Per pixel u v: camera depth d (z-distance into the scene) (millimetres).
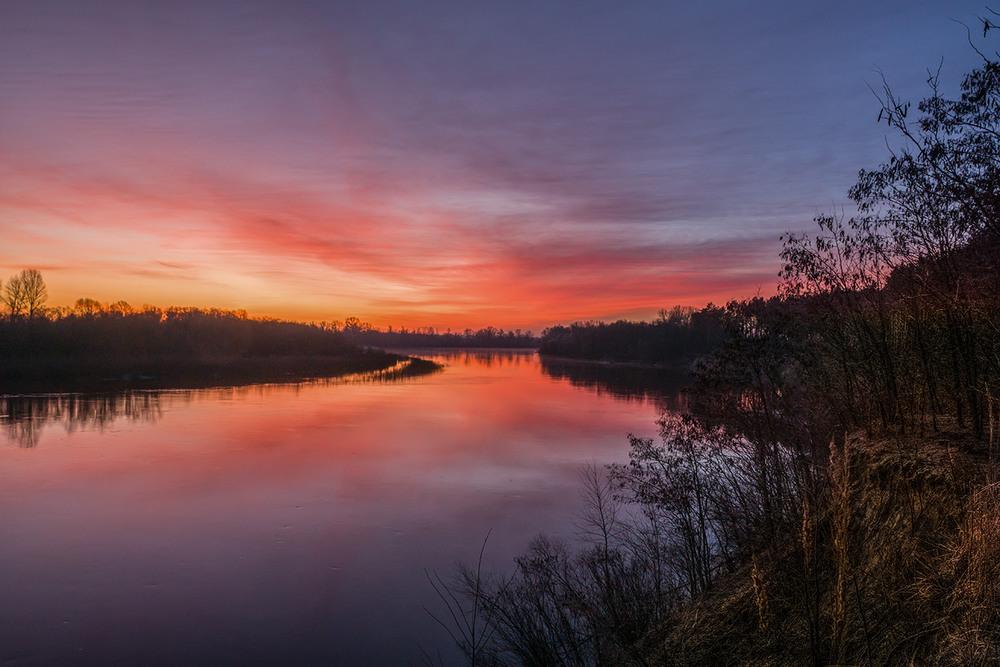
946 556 3973
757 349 7344
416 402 40375
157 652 8641
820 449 6250
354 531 13633
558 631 6848
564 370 89438
